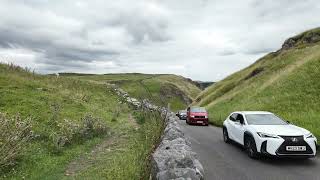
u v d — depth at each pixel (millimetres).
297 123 19750
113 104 29734
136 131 16578
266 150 11055
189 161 7949
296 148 10883
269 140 11031
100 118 18328
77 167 9914
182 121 33531
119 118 22516
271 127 11922
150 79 140375
